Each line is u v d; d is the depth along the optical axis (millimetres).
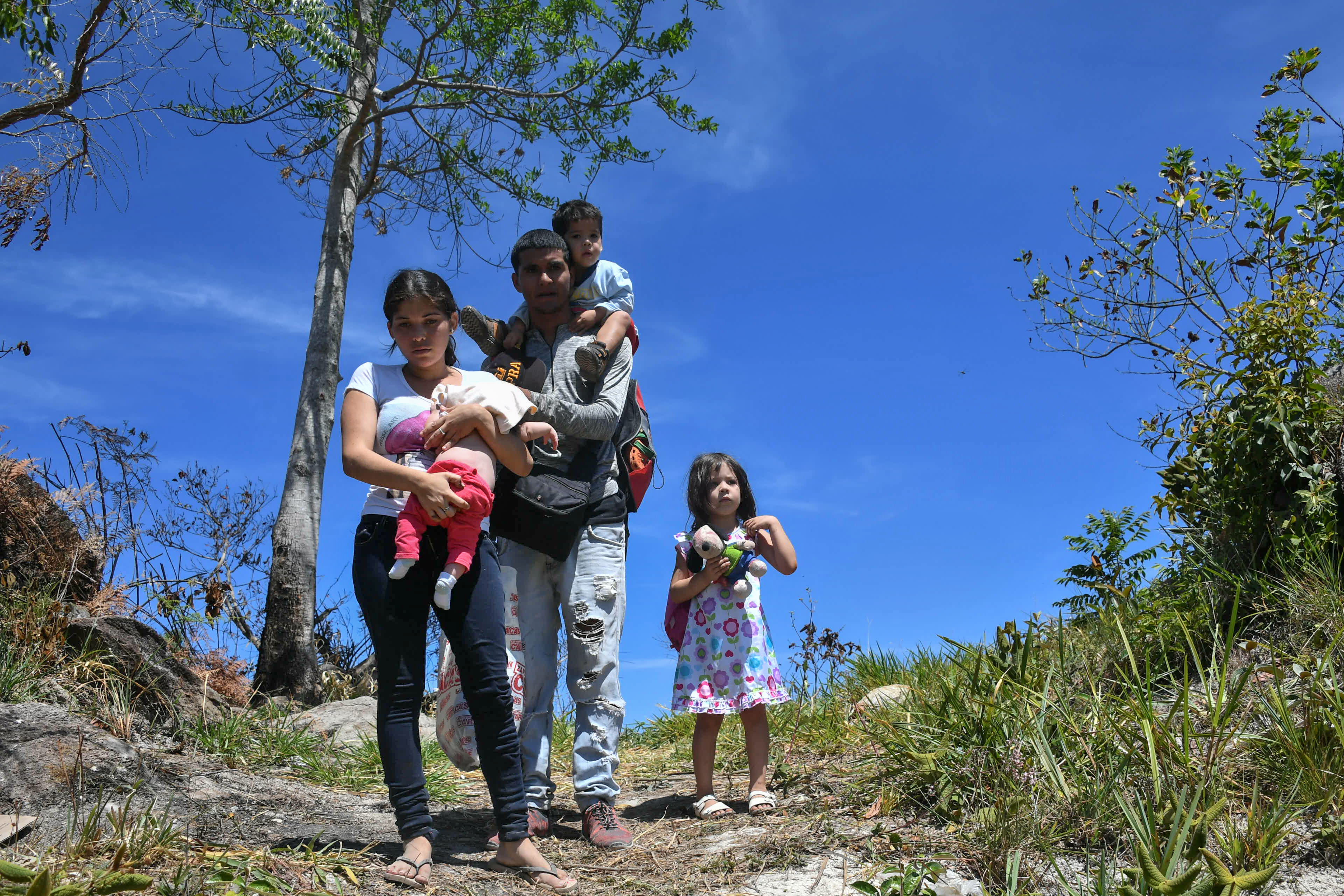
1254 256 5496
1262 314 4676
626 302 3920
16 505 5059
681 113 9250
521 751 3367
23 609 4215
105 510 5816
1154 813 2541
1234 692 2965
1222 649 3867
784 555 3809
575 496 3430
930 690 4535
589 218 3973
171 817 2887
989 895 2500
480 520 2660
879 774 3414
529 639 3496
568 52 9336
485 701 2707
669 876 2855
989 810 2844
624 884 2803
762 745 3631
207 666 5324
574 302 3914
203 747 4098
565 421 3398
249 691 5562
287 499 8062
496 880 2709
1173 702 3270
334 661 8977
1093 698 3244
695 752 3711
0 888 1924
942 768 3164
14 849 2457
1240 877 2146
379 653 2658
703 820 3521
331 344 8734
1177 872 2385
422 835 2625
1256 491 4492
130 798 2557
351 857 2699
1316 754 2834
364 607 2678
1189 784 2725
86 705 3836
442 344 2891
